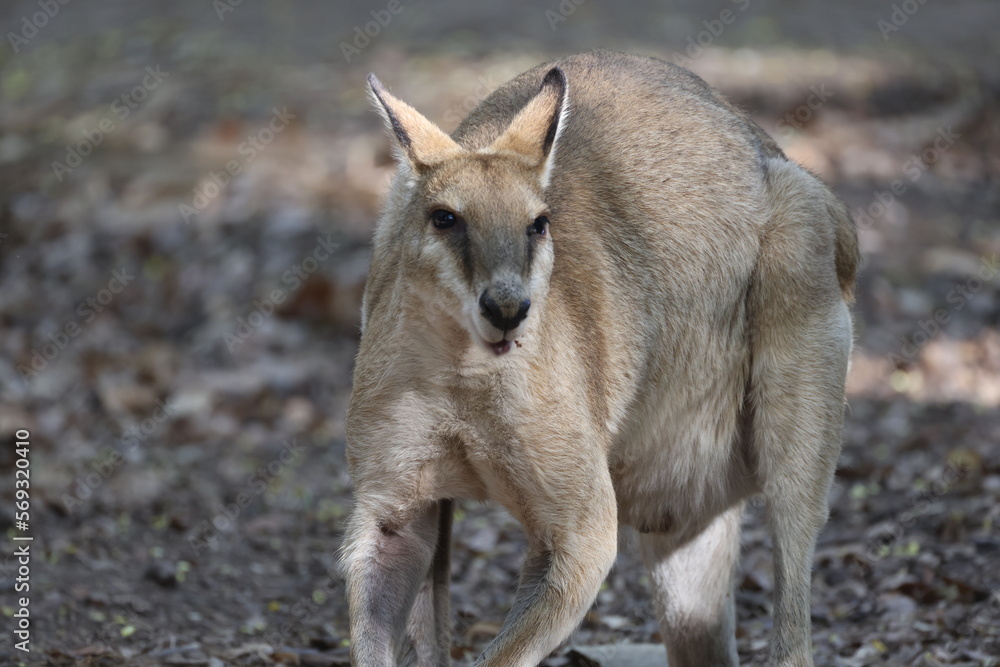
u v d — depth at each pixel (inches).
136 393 608.7
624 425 318.7
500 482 295.7
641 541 359.9
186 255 725.3
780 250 334.3
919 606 410.0
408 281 284.8
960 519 452.4
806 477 331.3
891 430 556.1
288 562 470.0
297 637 402.3
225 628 408.5
